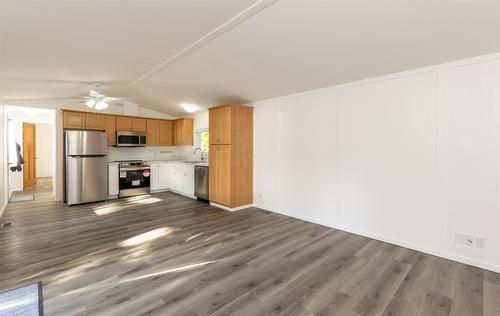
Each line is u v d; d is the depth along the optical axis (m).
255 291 2.09
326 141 3.83
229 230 3.61
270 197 4.72
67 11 2.12
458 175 2.65
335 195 3.73
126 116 6.11
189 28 2.53
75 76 3.93
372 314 1.81
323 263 2.60
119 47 2.95
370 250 2.93
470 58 2.54
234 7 2.16
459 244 2.65
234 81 4.04
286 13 2.20
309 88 3.95
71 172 5.04
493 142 2.44
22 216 4.27
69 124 5.36
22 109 5.54
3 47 2.72
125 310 1.82
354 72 3.21
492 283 2.22
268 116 4.72
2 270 2.39
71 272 2.37
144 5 2.10
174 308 1.85
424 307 1.89
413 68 2.92
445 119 2.71
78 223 3.88
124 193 5.93
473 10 1.90
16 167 6.35
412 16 2.05
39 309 1.79
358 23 2.22
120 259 2.65
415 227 2.96
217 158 5.00
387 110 3.16
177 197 5.95
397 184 3.09
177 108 6.25
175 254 2.79
